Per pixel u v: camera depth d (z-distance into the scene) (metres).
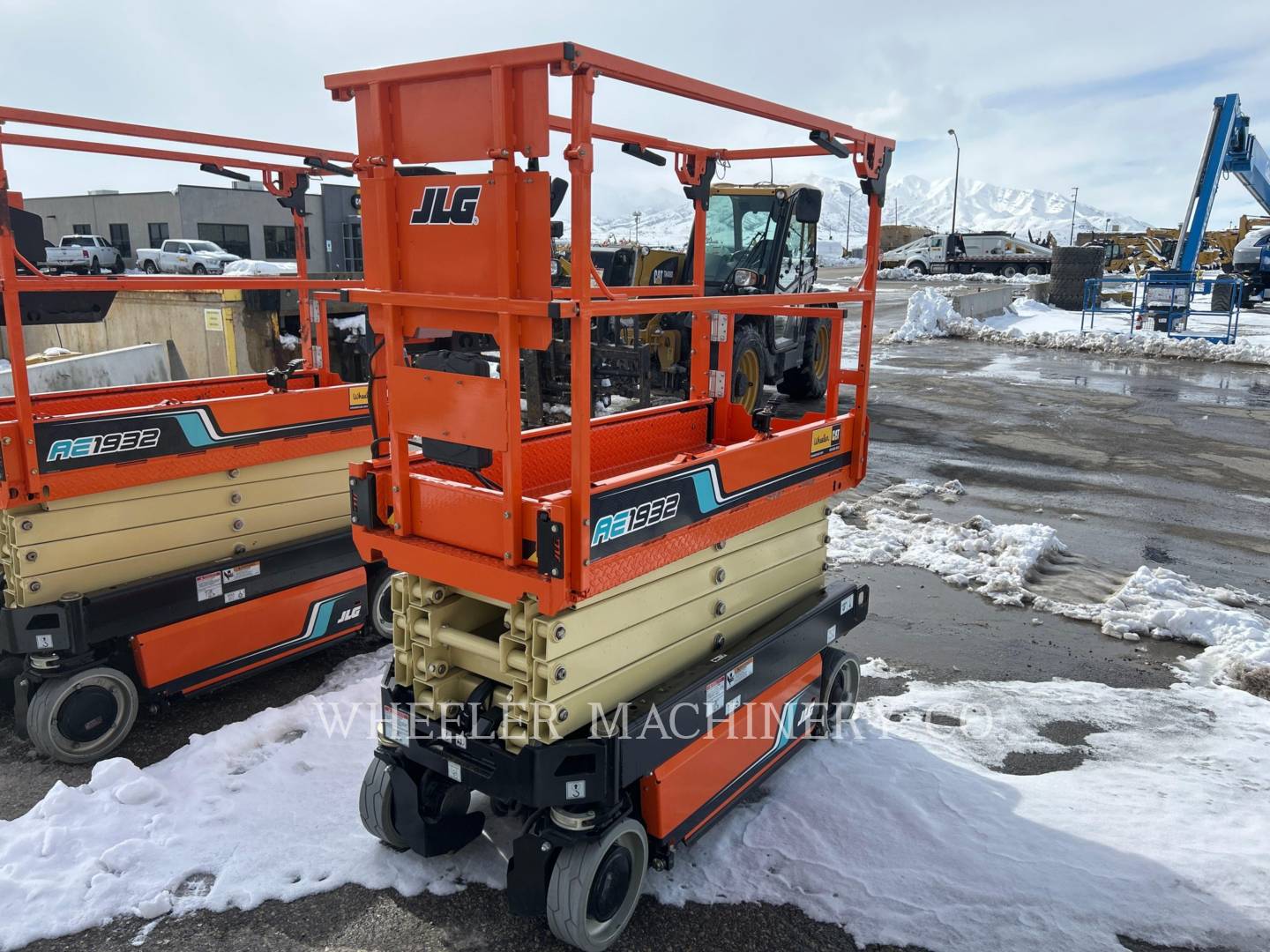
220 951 2.87
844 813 3.60
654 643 3.11
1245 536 7.38
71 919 2.96
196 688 4.33
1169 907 3.07
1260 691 4.78
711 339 4.42
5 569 3.94
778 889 3.20
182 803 3.59
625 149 3.96
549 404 10.87
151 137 4.16
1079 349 19.30
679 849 3.39
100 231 41.09
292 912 3.04
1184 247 19.97
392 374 2.86
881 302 29.09
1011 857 3.33
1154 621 5.55
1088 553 6.96
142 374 10.30
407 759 3.19
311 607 4.75
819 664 4.00
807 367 13.05
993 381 15.34
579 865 2.77
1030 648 5.31
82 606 3.88
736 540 3.48
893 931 2.99
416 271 2.73
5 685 4.47
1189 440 10.85
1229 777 3.91
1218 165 19.28
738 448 3.27
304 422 4.75
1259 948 2.91
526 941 2.95
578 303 2.39
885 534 7.18
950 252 43.03
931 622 5.66
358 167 2.74
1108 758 4.10
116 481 4.05
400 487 2.95
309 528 4.90
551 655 2.65
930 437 10.98
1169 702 4.66
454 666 3.09
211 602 4.34
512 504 2.62
